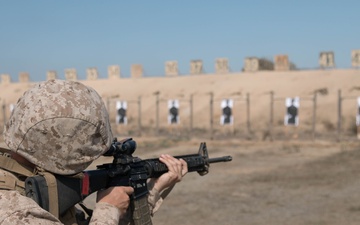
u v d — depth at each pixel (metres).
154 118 45.78
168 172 2.95
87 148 2.22
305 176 15.84
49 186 2.17
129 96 50.50
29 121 2.12
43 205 2.14
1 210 2.00
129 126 43.62
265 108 40.91
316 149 24.31
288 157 21.44
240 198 12.67
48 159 2.16
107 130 2.32
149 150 25.09
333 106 38.34
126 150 2.60
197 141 28.97
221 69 50.66
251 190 13.71
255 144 27.25
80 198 2.33
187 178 15.84
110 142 2.37
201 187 14.20
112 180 2.52
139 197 2.67
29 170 2.24
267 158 21.25
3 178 2.14
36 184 2.13
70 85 2.23
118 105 36.28
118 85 53.91
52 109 2.13
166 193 3.02
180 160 3.04
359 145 24.98
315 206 11.58
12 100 56.47
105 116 2.31
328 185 14.21
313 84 42.25
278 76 45.94
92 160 2.26
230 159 3.43
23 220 1.98
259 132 36.06
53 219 2.08
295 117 30.72
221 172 17.03
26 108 2.16
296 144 26.19
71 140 2.16
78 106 2.18
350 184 14.18
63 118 2.13
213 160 3.33
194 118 43.12
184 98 47.06
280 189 13.79
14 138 2.17
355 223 9.82
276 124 38.44
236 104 42.94
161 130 40.28
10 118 2.25
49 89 2.19
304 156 21.56
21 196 2.06
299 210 11.21
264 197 12.75
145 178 2.73
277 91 42.84
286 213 10.95
